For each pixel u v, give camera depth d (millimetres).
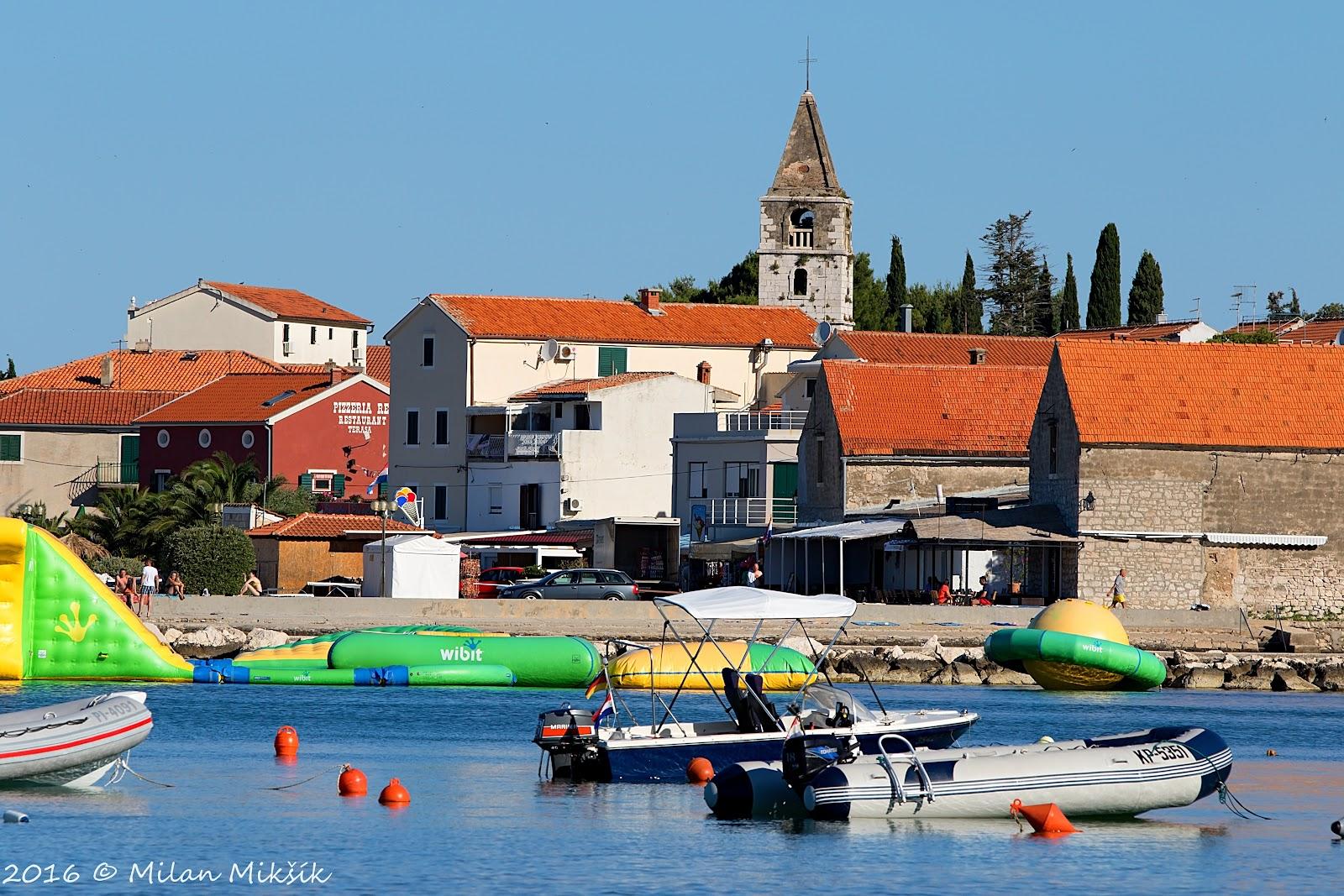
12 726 156125
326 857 135750
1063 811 149000
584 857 136125
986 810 148375
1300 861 139500
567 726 164375
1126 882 132125
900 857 138000
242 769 173000
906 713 164125
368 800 157875
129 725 161125
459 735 196875
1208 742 154250
